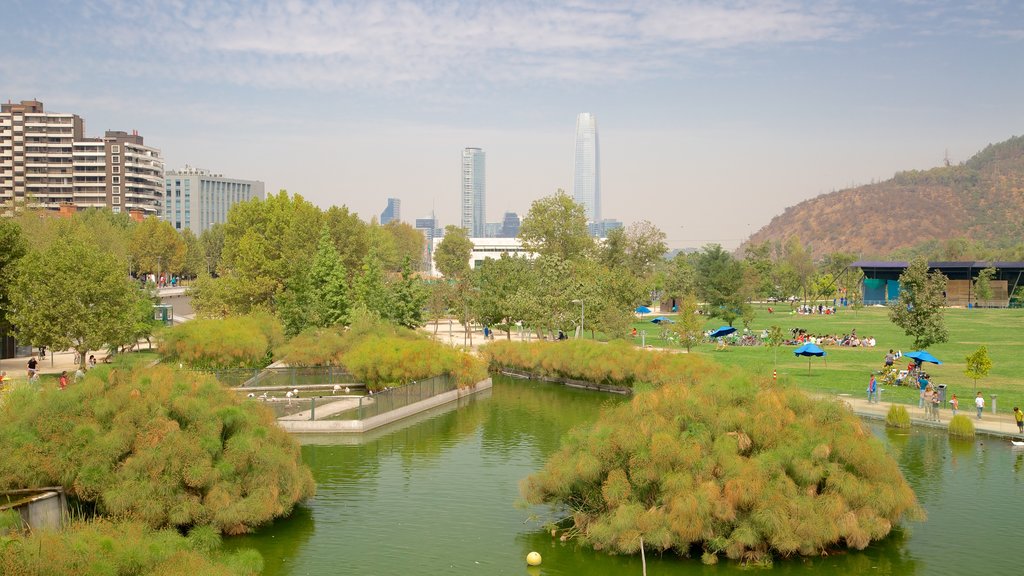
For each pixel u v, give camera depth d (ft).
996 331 344.49
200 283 309.22
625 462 97.50
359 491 120.57
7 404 100.99
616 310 286.87
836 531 90.12
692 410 100.78
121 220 556.10
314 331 234.99
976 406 162.40
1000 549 94.02
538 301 279.69
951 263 548.31
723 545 90.48
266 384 205.26
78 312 192.24
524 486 104.83
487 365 229.04
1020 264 538.88
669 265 491.31
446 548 96.58
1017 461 131.34
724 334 287.89
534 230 476.13
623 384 214.48
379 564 91.45
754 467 92.58
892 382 199.82
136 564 70.49
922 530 100.22
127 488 92.63
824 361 245.65
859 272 574.97
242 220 348.38
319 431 161.27
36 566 62.59
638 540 90.38
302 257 295.89
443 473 131.23
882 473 96.58
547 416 181.68
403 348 198.80
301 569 89.81
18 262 207.31
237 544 97.30
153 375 109.19
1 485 91.09
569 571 89.61
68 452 94.02
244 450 101.19
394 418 175.11
